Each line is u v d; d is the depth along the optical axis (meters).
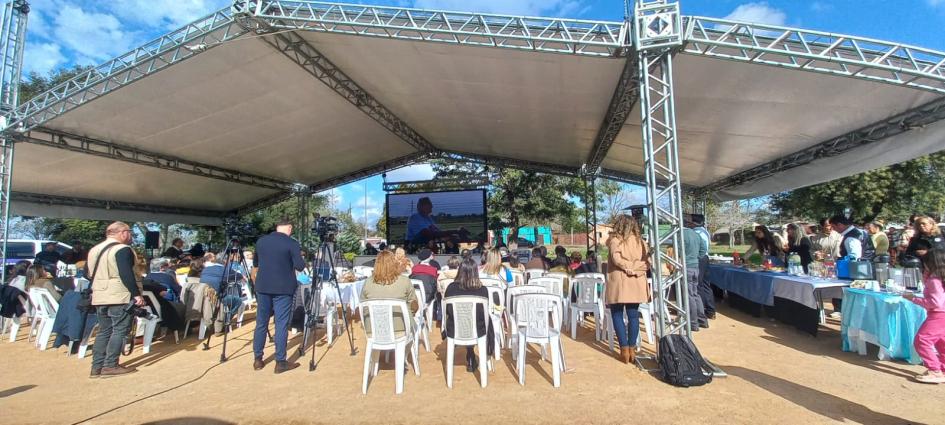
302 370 4.40
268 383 4.02
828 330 5.60
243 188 13.05
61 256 9.48
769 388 3.62
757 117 6.34
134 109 7.28
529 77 6.61
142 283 5.27
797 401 3.34
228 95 7.34
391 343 3.74
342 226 30.14
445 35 5.30
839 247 5.84
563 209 17.88
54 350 5.52
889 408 3.18
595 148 9.68
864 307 4.41
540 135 9.68
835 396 3.42
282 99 7.85
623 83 6.16
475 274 3.88
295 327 5.97
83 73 6.34
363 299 3.92
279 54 6.50
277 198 14.77
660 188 11.85
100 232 20.50
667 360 3.80
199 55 6.11
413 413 3.28
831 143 6.85
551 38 4.86
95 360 4.33
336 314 5.98
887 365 4.12
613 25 4.74
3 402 3.66
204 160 10.39
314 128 9.46
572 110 7.77
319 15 5.40
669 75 4.45
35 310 5.91
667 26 4.34
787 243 7.38
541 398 3.50
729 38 4.42
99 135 8.12
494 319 4.40
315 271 5.11
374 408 3.39
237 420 3.24
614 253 4.32
